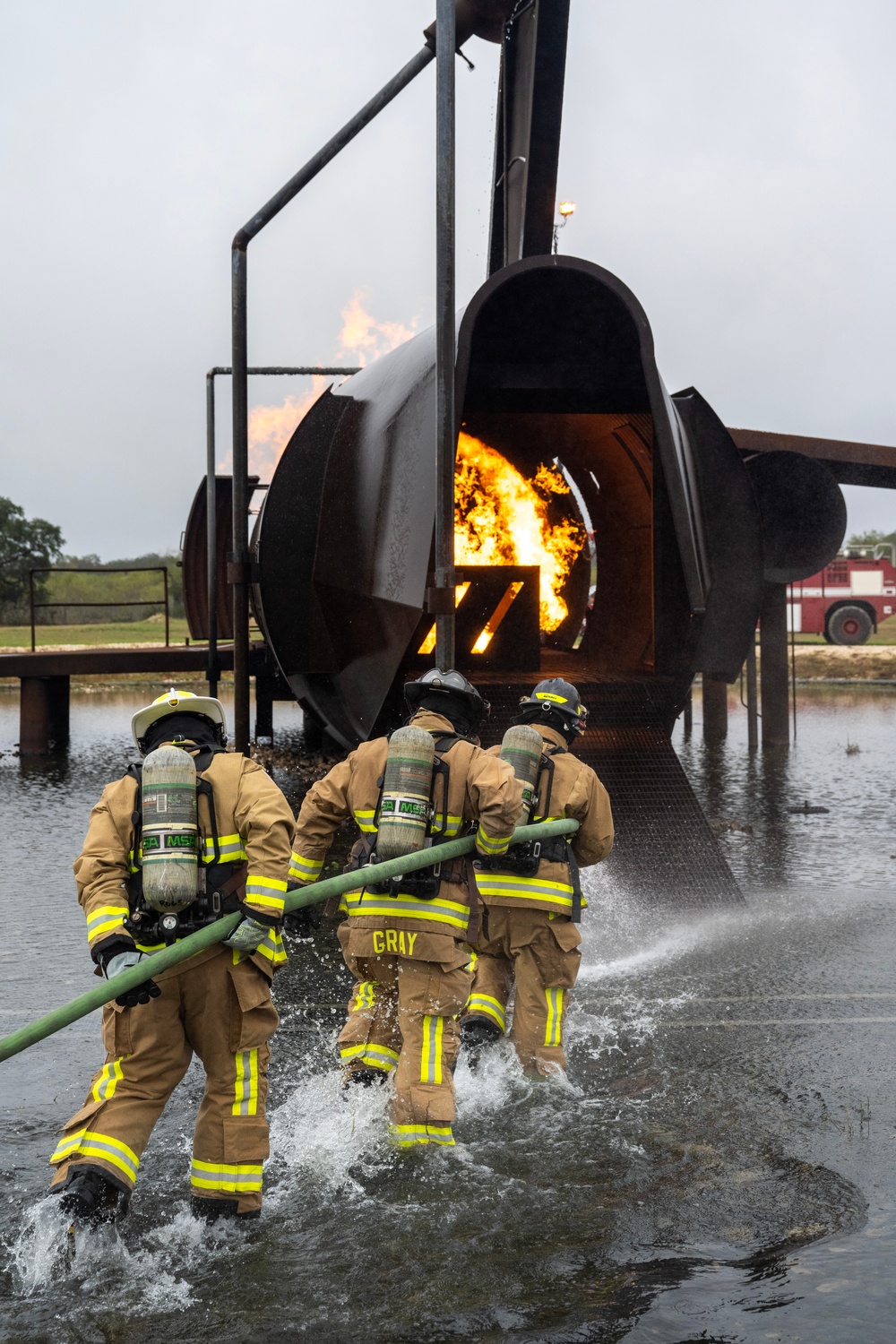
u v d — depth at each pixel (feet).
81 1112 10.39
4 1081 14.25
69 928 21.98
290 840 10.71
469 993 12.86
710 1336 8.37
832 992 17.61
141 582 206.59
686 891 23.72
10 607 188.96
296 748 53.21
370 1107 12.88
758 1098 13.29
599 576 40.50
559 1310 8.77
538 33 30.63
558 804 14.92
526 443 41.01
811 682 95.09
